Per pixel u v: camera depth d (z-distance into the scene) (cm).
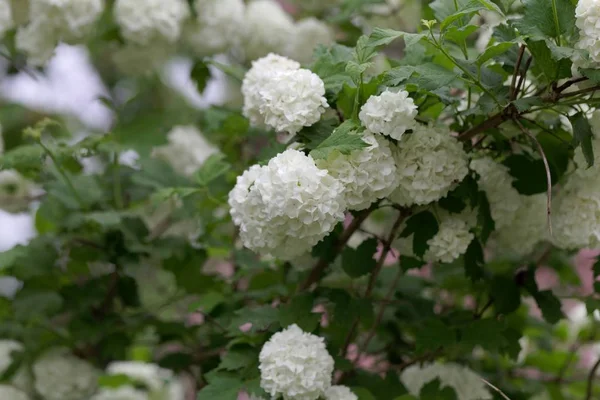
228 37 180
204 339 171
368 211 149
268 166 140
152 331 185
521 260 163
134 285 172
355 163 140
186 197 165
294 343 142
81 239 168
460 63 143
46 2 168
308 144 142
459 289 167
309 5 186
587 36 138
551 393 171
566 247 152
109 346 171
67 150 163
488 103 143
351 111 146
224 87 188
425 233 148
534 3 140
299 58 179
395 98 140
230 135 167
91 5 171
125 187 175
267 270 163
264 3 183
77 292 169
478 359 172
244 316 149
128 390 173
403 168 143
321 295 152
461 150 145
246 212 141
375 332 166
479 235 153
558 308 156
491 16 162
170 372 174
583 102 142
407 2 180
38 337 171
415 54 149
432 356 158
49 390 171
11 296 172
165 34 175
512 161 150
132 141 174
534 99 141
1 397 171
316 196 138
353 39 176
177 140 180
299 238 139
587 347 180
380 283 164
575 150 146
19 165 165
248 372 147
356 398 143
